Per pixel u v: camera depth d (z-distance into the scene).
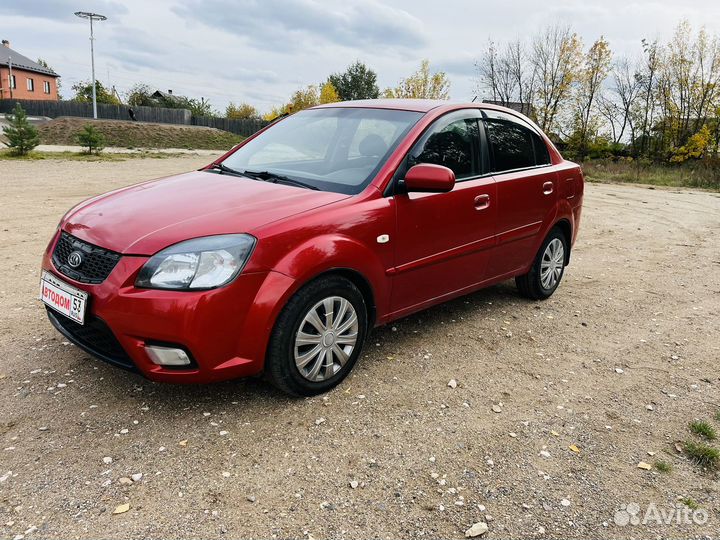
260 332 2.91
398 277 3.62
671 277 6.55
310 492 2.50
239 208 3.11
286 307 3.00
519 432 3.08
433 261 3.84
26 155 21.67
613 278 6.39
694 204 14.12
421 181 3.38
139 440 2.80
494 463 2.79
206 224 2.92
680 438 3.12
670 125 37.56
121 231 2.95
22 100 51.97
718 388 3.75
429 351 4.04
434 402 3.34
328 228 3.15
